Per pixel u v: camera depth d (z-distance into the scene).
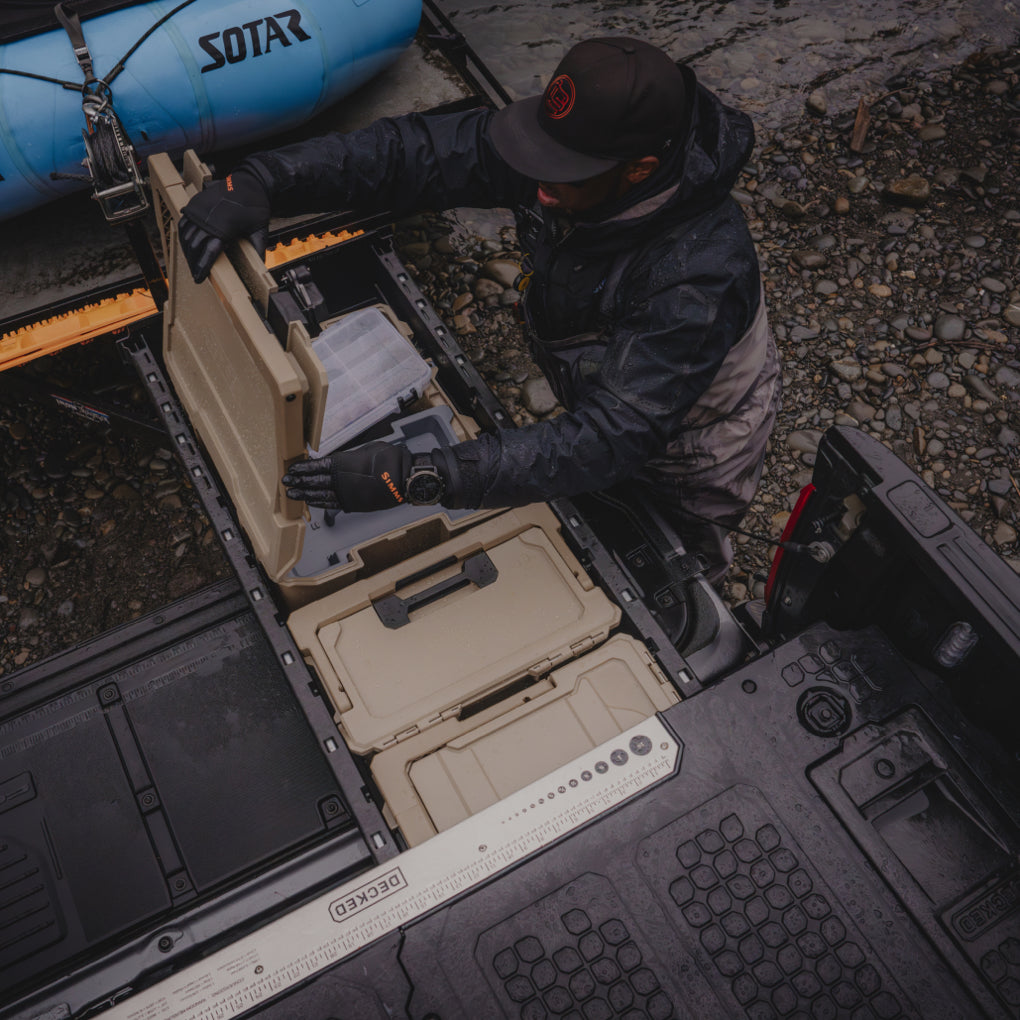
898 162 4.09
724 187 1.72
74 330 2.78
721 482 2.18
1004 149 4.15
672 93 1.60
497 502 1.70
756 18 4.58
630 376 1.69
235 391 1.75
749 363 1.99
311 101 3.00
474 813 1.66
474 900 1.50
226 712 2.02
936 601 1.70
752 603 2.57
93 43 2.63
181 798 1.93
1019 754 1.63
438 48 3.39
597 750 1.62
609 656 1.83
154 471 3.21
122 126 2.69
